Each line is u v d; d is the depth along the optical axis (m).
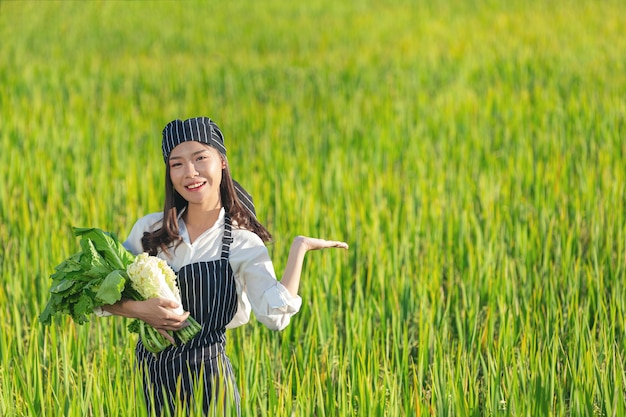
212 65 18.42
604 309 6.01
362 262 7.43
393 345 5.62
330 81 16.25
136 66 18.14
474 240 7.89
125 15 26.53
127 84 16.14
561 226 7.66
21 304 6.55
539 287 6.60
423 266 7.12
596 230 7.53
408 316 6.34
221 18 26.02
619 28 21.31
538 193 8.73
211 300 4.01
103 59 19.09
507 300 6.46
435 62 17.61
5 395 4.82
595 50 18.44
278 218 8.31
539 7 25.73
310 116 13.39
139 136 12.08
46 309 3.95
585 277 6.97
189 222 4.14
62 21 24.91
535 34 20.83
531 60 17.36
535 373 5.01
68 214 8.30
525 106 13.20
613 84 14.79
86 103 14.18
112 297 3.74
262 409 4.75
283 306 3.96
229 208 4.12
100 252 3.97
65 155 10.68
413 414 4.75
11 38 21.39
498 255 7.44
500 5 26.59
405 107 13.62
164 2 29.33
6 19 24.83
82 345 5.59
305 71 17.38
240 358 5.27
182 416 3.98
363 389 4.77
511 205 8.62
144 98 14.89
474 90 15.01
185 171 3.97
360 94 14.81
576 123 11.65
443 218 8.34
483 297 6.71
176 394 4.02
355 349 5.49
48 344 5.81
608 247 7.29
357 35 22.28
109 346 5.62
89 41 21.80
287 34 22.83
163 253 4.07
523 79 15.67
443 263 7.36
